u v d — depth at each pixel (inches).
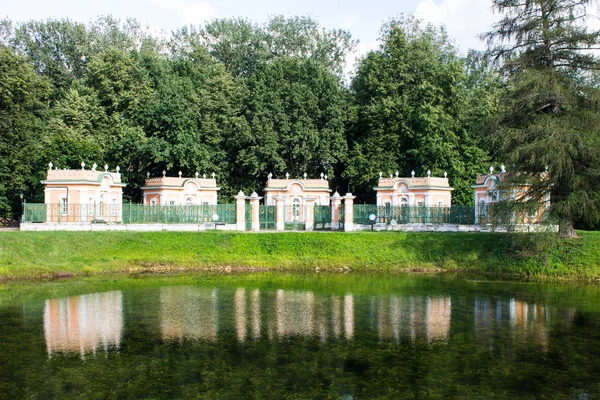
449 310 1006.4
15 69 1895.9
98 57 2342.5
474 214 1765.5
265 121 2262.6
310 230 1845.5
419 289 1210.0
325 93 2395.4
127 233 1542.8
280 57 2615.7
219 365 695.7
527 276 1362.0
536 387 624.7
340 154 2342.5
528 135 1307.8
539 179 1360.7
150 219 1777.8
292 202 2122.3
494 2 1421.0
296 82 2362.2
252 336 828.0
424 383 635.5
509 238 1413.6
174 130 2209.6
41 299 1090.1
